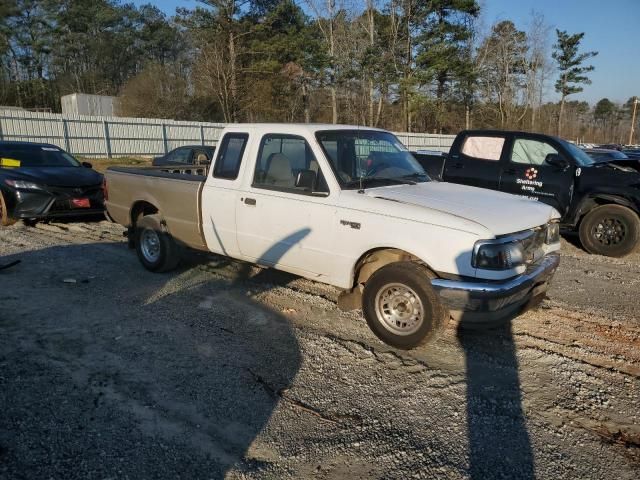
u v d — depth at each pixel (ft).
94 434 10.19
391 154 17.69
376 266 15.02
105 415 10.85
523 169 28.04
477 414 11.28
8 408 10.99
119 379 12.36
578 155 27.81
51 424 10.47
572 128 237.25
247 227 17.15
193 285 19.65
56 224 31.94
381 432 10.55
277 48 136.87
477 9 150.71
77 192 30.12
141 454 9.65
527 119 196.24
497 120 186.91
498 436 10.51
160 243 20.45
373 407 11.46
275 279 20.49
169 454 9.68
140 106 150.00
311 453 9.85
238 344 14.49
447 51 145.28
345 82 148.56
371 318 14.52
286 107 150.82
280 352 14.05
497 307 12.63
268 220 16.47
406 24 146.10
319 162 15.33
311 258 15.60
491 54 181.37
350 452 9.90
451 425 10.85
